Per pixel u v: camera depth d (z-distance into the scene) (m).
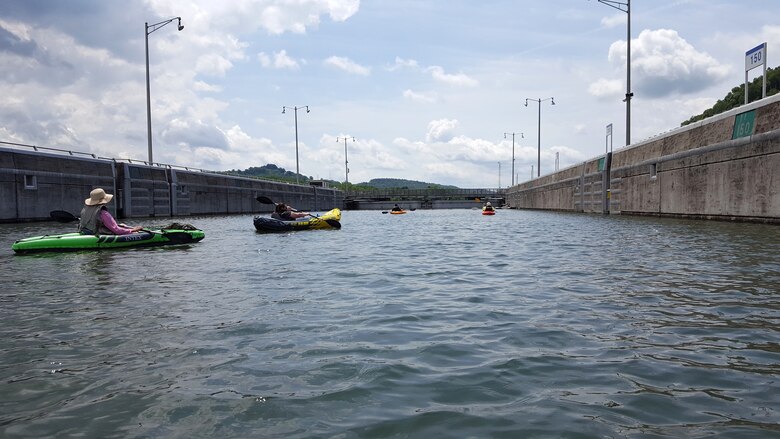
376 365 4.55
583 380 4.12
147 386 4.09
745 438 3.11
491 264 11.60
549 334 5.48
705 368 4.35
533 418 3.44
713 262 10.73
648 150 35.09
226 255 13.87
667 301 7.00
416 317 6.38
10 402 3.81
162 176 47.12
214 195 56.88
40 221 33.25
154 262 12.29
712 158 26.44
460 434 3.22
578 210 52.44
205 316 6.47
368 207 102.56
